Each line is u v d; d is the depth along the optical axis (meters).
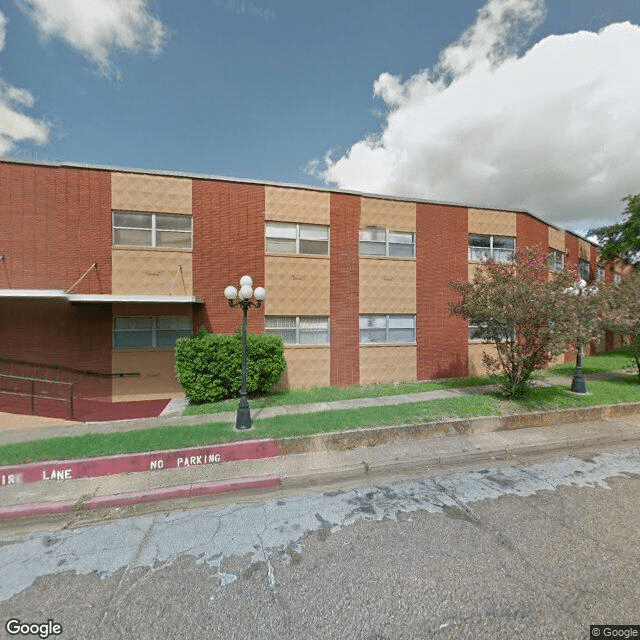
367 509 4.18
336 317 11.28
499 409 7.48
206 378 8.59
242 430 6.30
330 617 2.55
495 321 8.07
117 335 9.67
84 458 5.21
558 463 5.60
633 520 3.84
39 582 3.00
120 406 8.85
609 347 20.97
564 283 7.62
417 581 2.91
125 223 9.66
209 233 10.16
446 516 3.97
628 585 2.83
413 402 8.34
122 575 3.07
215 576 3.03
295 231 10.98
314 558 3.25
